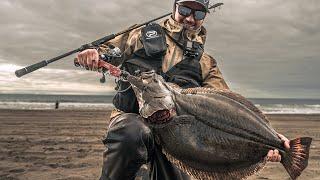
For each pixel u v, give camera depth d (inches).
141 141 52.2
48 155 163.3
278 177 128.5
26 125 294.8
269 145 53.5
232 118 53.7
